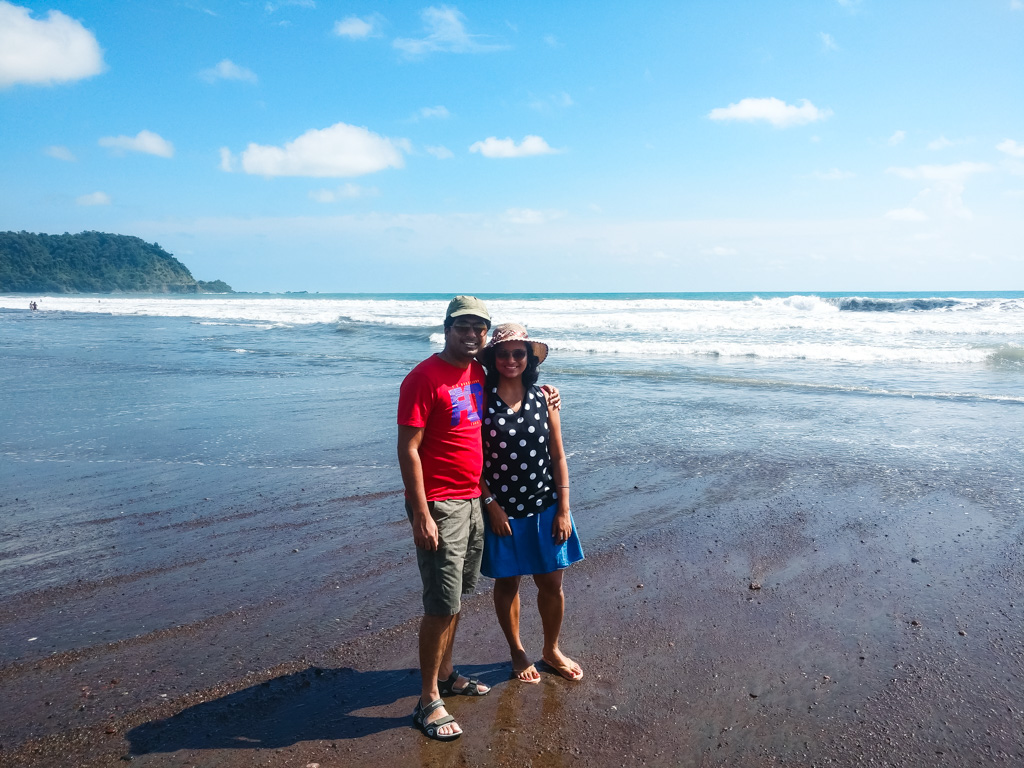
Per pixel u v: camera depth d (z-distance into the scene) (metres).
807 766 2.52
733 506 5.55
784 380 12.29
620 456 7.16
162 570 4.31
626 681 3.13
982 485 6.00
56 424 8.80
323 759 2.59
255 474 6.49
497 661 3.36
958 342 17.97
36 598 3.92
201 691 3.01
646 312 33.41
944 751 2.59
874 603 3.83
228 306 54.84
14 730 2.72
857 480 6.21
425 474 2.95
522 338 3.01
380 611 3.77
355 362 15.91
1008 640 3.39
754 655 3.32
